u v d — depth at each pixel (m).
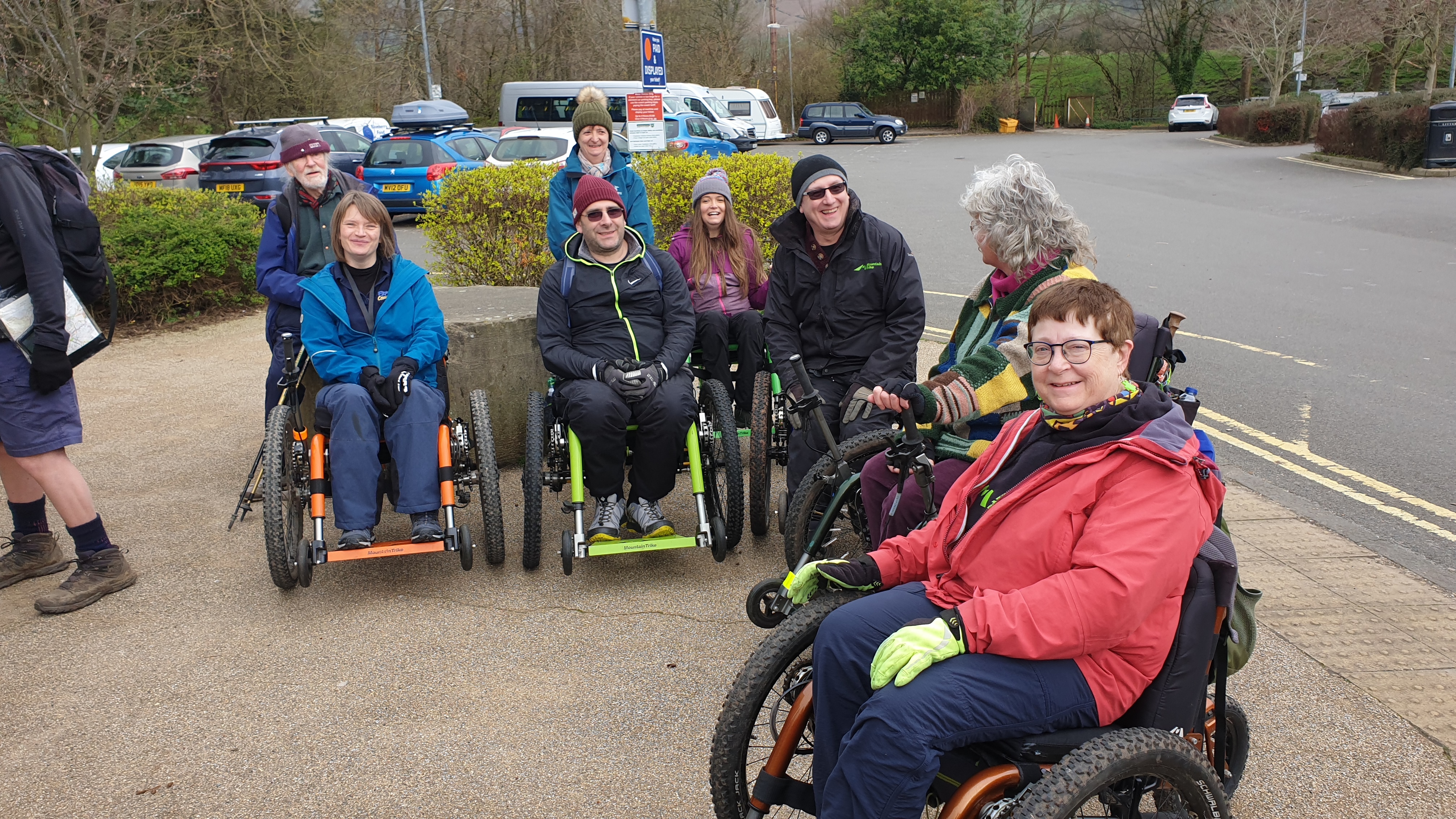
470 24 35.19
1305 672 3.41
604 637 3.76
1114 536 2.06
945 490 3.07
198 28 23.30
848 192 4.09
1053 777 1.93
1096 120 52.53
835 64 51.75
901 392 3.04
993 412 3.03
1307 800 2.80
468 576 4.30
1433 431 6.08
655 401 4.15
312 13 29.58
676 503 5.10
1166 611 2.12
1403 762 2.95
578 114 5.50
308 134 4.82
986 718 2.03
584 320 4.39
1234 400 6.74
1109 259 11.97
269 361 8.09
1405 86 44.75
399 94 33.31
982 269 11.78
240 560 4.46
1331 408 6.54
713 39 44.53
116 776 2.98
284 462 4.14
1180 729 2.18
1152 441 2.09
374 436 4.07
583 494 4.14
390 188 17.05
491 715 3.26
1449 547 4.48
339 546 4.00
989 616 2.04
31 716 3.29
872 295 4.13
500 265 7.47
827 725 2.27
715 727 3.19
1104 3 53.75
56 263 3.80
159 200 10.13
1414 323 8.78
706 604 4.01
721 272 5.11
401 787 2.91
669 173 7.54
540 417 4.27
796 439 4.12
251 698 3.38
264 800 2.87
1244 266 11.48
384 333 4.25
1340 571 4.20
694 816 2.78
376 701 3.35
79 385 7.36
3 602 4.10
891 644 2.06
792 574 2.63
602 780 2.94
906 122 51.06
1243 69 49.44
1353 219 15.12
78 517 4.06
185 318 9.60
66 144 12.78
